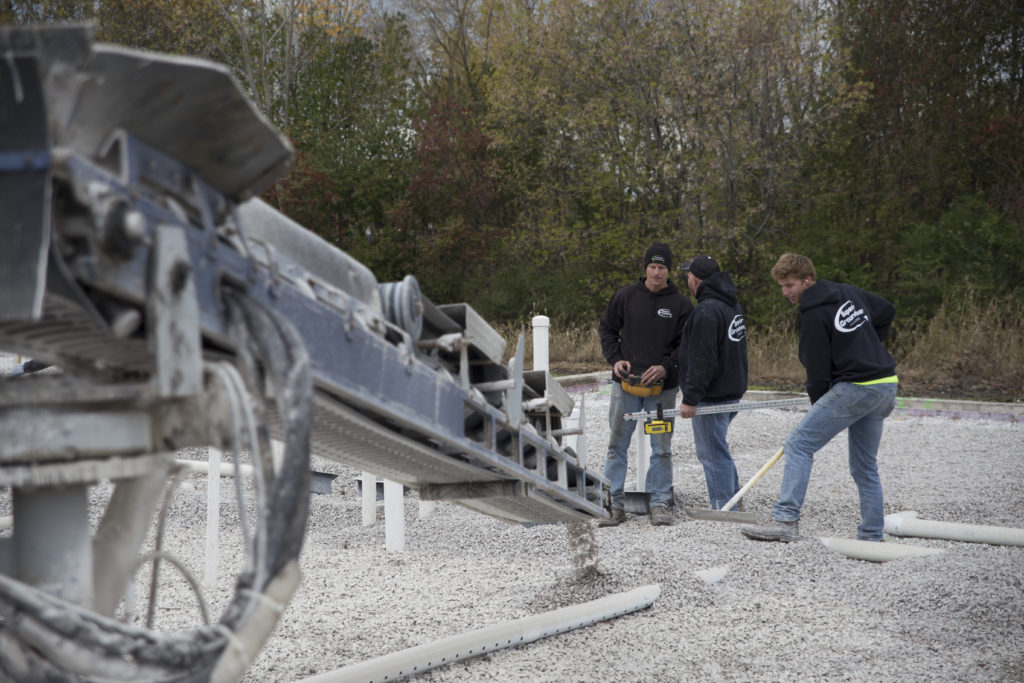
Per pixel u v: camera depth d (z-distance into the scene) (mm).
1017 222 22422
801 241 23828
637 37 24203
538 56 25844
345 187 28359
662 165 23859
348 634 4070
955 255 21438
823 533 6270
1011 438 10688
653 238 24625
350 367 2102
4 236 1298
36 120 1281
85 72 1330
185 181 1605
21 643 1489
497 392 3277
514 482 3594
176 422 1641
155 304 1467
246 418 1546
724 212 24109
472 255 27125
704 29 23203
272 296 1819
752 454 9812
